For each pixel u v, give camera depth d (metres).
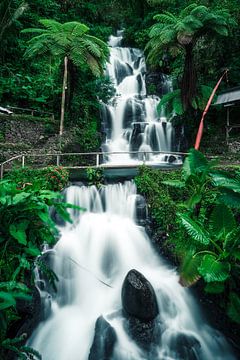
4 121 11.28
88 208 6.94
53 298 5.26
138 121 15.06
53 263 5.60
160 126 14.19
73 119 13.13
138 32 20.52
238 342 4.79
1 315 3.53
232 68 13.36
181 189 6.66
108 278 5.77
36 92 13.89
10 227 3.70
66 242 6.06
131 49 20.06
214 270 4.25
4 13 14.20
